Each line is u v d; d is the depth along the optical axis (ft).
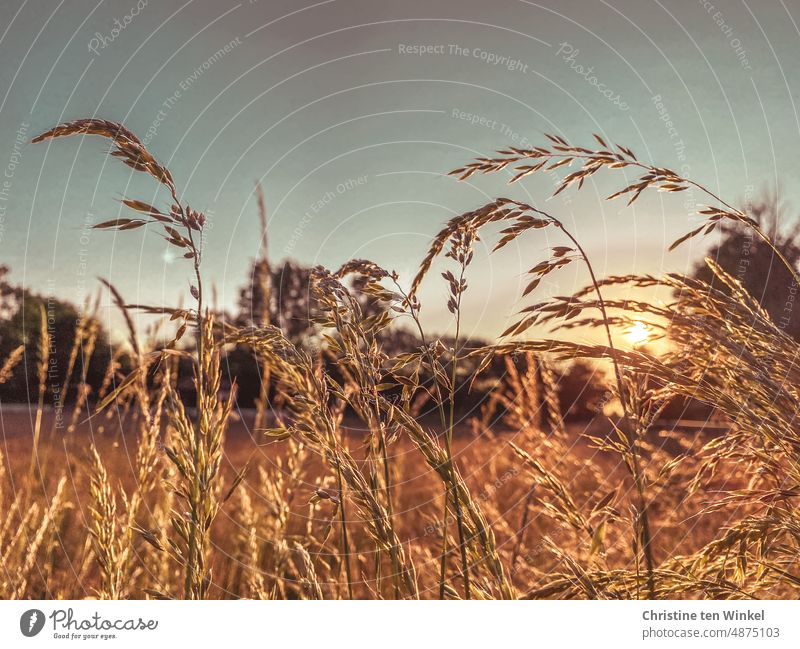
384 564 5.86
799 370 5.14
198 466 4.67
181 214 4.32
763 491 4.94
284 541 5.95
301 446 6.12
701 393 4.86
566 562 4.97
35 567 6.49
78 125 4.31
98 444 6.32
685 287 5.32
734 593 4.78
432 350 4.57
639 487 4.78
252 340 4.61
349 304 4.49
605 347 4.77
